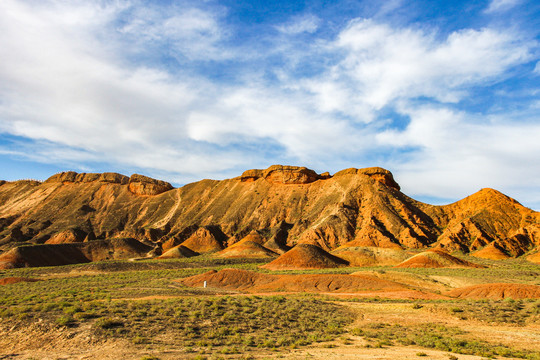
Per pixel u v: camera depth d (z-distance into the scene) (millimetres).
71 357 17922
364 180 175000
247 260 115188
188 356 18031
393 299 45031
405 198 173250
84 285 59594
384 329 26750
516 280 64188
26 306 27078
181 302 32125
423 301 42594
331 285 59156
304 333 24750
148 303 30969
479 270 81938
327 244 139250
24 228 177625
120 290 49031
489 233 134875
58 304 27766
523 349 20969
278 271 89688
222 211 184500
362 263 110312
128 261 112000
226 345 20812
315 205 171125
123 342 20375
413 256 101812
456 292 51031
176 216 192000
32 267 104938
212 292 50969
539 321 29000
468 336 24391
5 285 62188
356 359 17453
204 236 156875
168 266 101375
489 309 33531
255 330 24812
